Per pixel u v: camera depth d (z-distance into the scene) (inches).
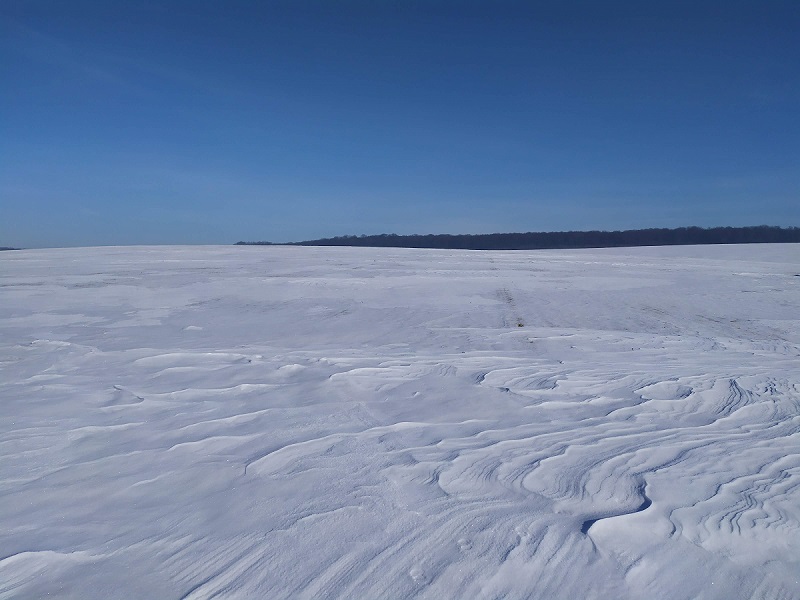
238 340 446.6
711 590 106.9
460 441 191.0
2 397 254.4
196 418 221.0
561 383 276.2
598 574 111.5
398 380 285.6
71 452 184.2
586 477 157.8
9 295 677.3
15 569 116.9
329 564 116.3
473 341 434.6
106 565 117.9
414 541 124.0
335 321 542.3
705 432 201.8
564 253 1449.3
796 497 144.8
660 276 919.7
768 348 406.0
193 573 114.7
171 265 1017.5
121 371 311.9
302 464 170.1
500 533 126.5
